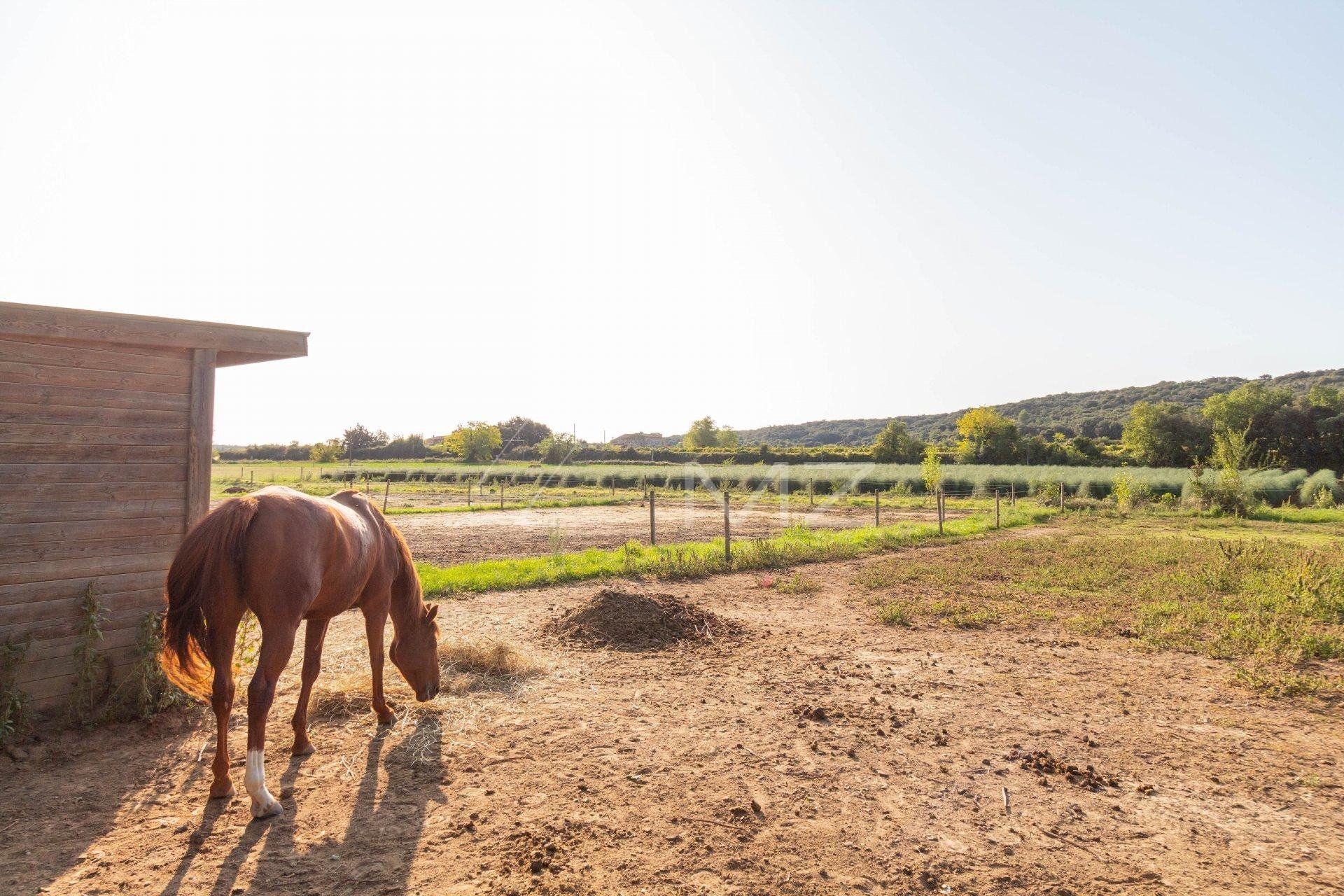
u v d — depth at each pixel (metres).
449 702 5.78
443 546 16.69
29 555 4.83
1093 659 7.48
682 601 8.84
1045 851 3.68
